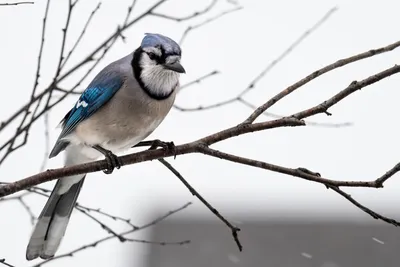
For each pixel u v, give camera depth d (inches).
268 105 362.0
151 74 409.1
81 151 434.3
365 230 699.4
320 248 687.1
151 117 414.6
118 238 415.2
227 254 685.3
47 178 344.8
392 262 673.0
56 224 422.3
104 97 412.5
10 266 361.4
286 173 346.9
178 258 680.4
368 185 339.3
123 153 431.2
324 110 357.1
